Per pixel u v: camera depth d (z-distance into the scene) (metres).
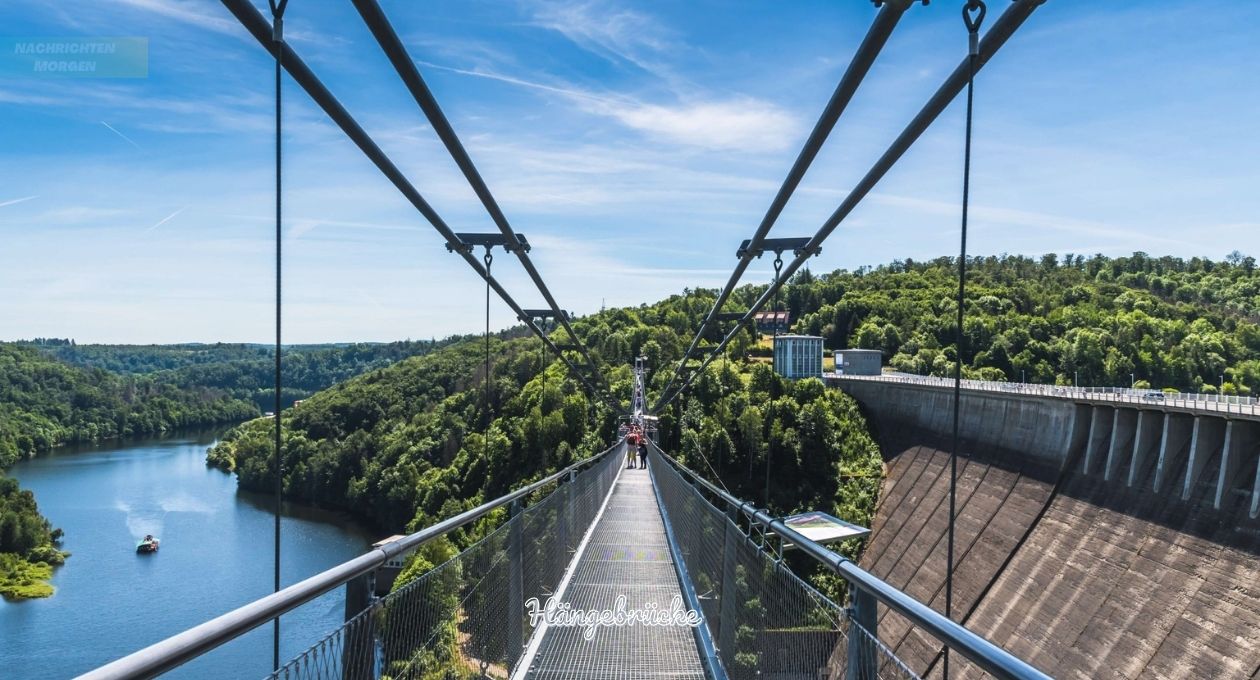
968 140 3.52
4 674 29.50
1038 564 32.28
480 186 6.53
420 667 2.77
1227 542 26.00
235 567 42.94
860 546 45.81
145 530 50.84
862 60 3.97
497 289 10.66
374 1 3.59
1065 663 27.14
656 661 5.63
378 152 4.80
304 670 1.93
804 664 2.97
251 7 3.19
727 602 5.01
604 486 14.59
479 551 3.84
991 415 44.00
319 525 55.19
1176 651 24.28
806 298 104.50
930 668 27.73
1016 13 3.24
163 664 1.40
